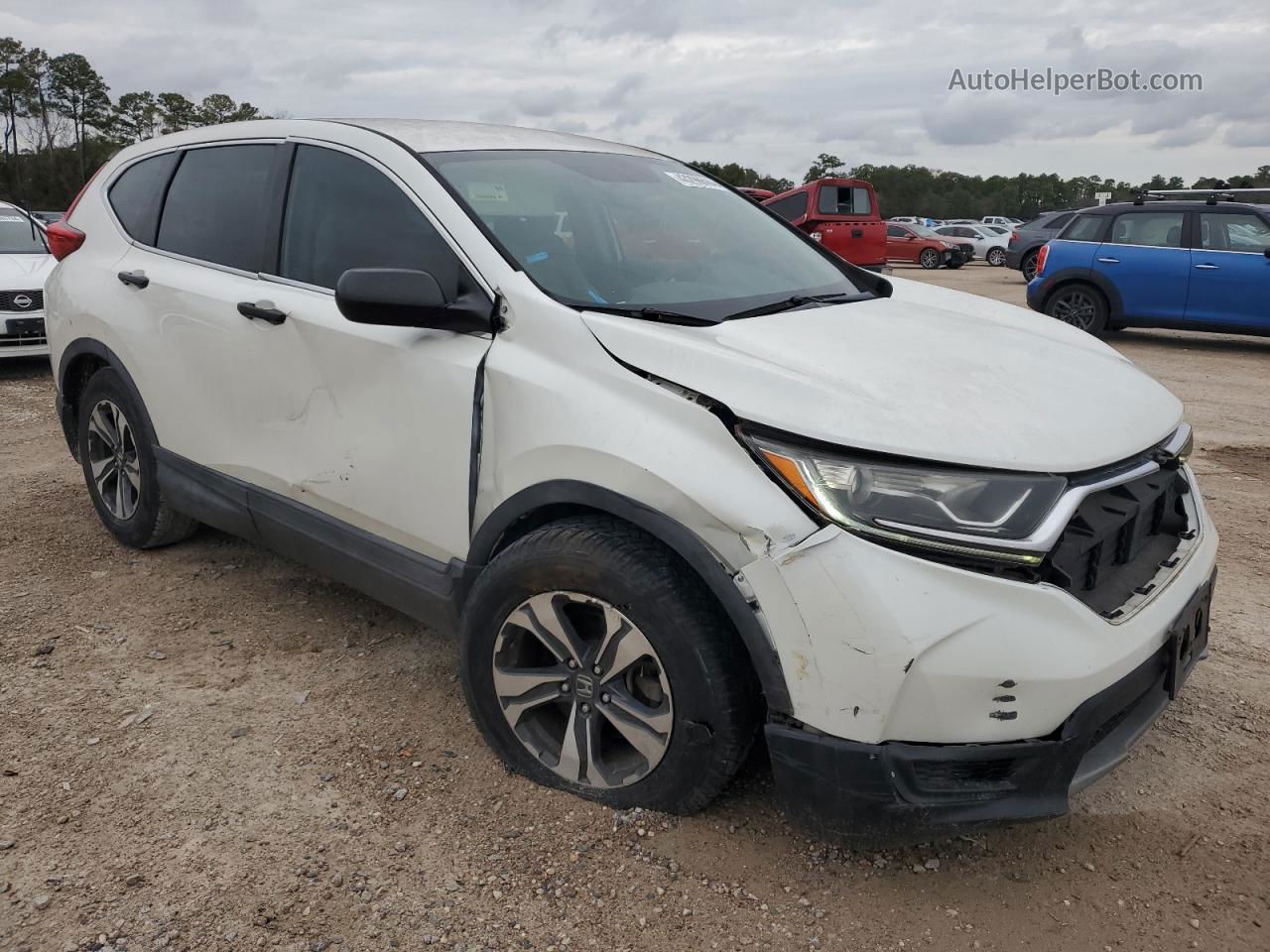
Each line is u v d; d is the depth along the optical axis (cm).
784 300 290
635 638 233
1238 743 291
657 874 231
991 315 327
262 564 417
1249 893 228
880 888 229
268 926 214
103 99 9806
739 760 230
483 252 266
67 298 416
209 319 340
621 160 351
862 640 199
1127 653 211
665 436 222
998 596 199
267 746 283
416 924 216
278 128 345
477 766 272
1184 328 1068
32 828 245
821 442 206
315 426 306
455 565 272
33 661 330
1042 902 226
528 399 246
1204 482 566
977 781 208
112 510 429
